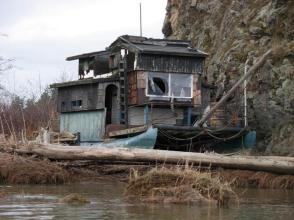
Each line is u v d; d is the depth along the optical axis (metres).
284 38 28.97
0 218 9.67
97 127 28.97
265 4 30.98
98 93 28.91
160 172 13.55
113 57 29.39
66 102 30.97
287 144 26.12
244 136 26.52
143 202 12.43
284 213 11.34
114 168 19.00
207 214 10.76
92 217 10.02
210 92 30.23
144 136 24.12
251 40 30.52
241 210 11.65
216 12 36.44
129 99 27.48
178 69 27.33
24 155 17.92
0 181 16.73
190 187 12.81
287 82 27.38
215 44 34.69
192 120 28.42
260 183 18.33
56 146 17.77
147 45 28.25
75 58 32.09
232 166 17.75
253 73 27.53
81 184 16.84
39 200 12.52
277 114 27.47
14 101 35.97
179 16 41.06
